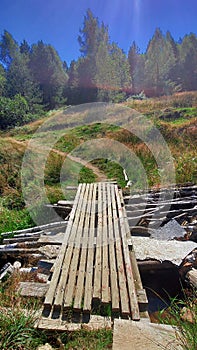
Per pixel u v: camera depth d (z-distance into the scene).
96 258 2.80
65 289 2.26
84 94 26.05
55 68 33.78
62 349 1.73
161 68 27.52
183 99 15.86
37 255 3.62
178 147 8.85
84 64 28.02
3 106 17.86
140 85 29.62
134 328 1.62
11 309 1.92
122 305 2.08
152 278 3.30
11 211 5.82
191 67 27.84
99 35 30.77
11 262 3.81
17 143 9.50
